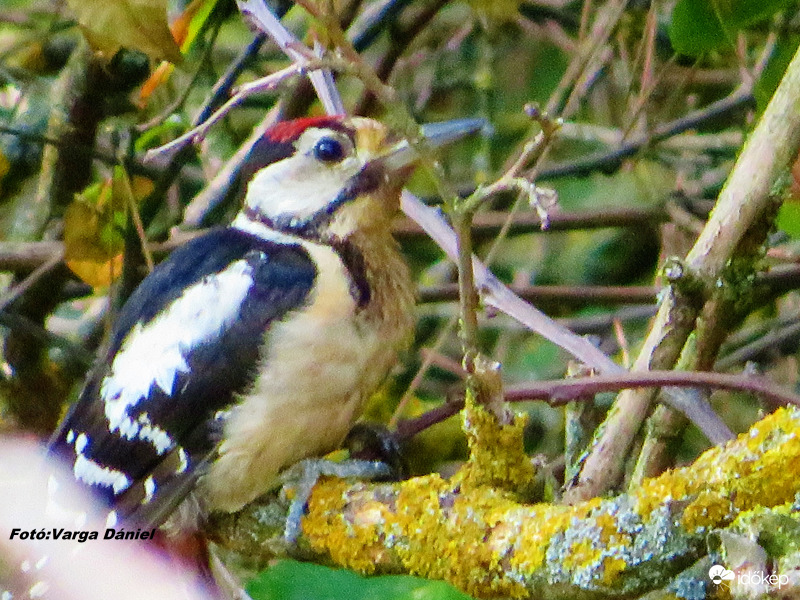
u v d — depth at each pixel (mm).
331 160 5285
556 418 8141
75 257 6562
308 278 4953
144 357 5023
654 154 7941
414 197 5512
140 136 6801
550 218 7645
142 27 4863
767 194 4656
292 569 4180
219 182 7262
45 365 7168
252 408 4828
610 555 3600
